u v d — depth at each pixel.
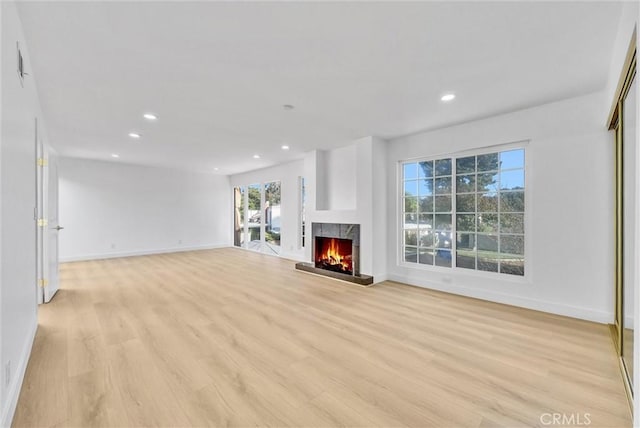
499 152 3.53
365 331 2.67
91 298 3.67
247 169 7.77
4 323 1.41
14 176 1.65
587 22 1.78
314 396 1.73
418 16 1.73
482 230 3.70
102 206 6.70
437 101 3.03
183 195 7.98
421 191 4.34
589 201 2.86
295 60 2.24
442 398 1.71
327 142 4.82
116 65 2.29
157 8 1.66
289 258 6.76
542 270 3.15
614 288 2.74
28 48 2.03
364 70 2.39
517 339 2.49
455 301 3.56
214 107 3.19
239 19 1.76
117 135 4.35
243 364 2.08
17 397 1.63
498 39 1.96
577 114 2.91
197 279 4.72
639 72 1.13
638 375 1.13
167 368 2.02
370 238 4.45
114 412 1.57
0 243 1.32
